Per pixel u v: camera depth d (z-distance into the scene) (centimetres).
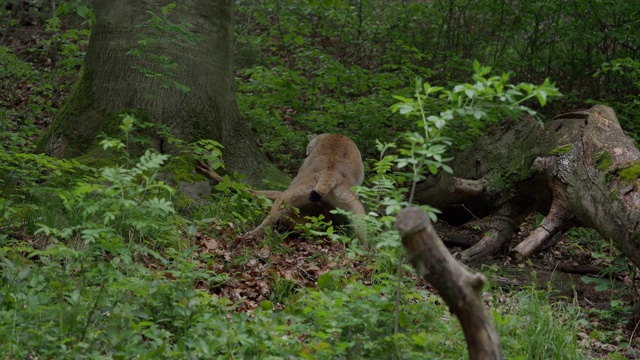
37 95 1099
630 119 995
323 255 618
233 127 791
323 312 379
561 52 1097
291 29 1120
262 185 771
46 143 731
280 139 921
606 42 1091
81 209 568
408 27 1174
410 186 831
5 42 1320
